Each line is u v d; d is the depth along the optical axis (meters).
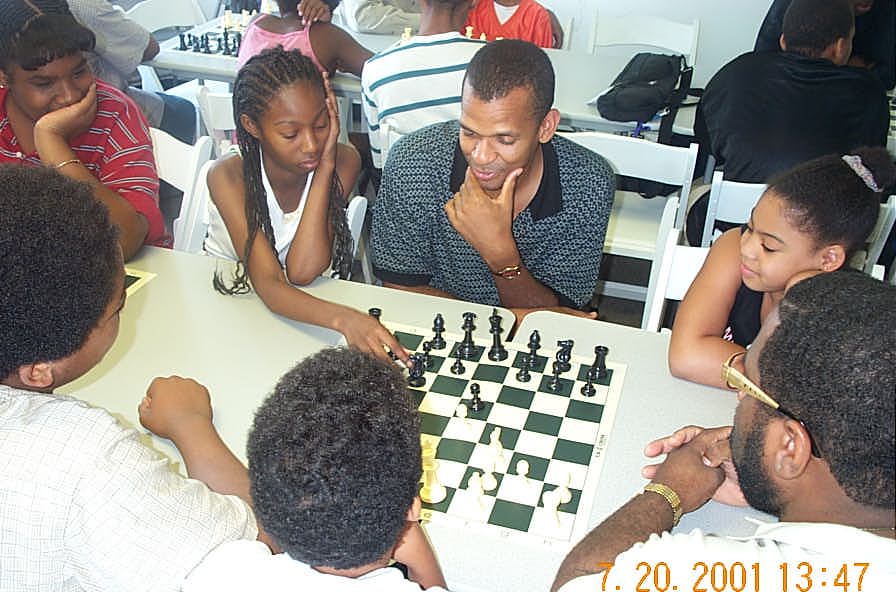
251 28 3.46
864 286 0.89
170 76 4.23
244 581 0.97
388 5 4.32
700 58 4.96
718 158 2.87
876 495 0.83
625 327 1.78
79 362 1.11
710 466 1.25
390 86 2.86
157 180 2.24
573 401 1.53
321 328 1.73
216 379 1.56
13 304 0.99
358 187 3.56
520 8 3.95
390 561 1.09
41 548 0.99
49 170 1.07
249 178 1.90
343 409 0.88
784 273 1.57
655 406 1.53
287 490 0.87
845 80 2.70
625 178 3.15
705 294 1.67
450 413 1.49
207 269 1.96
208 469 1.30
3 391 1.05
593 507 1.29
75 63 1.96
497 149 1.67
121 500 1.00
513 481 1.34
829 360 0.84
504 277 1.89
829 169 1.54
